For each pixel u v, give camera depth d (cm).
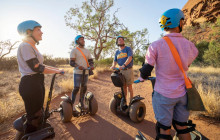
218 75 944
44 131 213
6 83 766
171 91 164
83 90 409
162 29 183
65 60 2516
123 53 393
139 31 2655
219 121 347
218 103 382
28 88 206
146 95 602
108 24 2567
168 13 170
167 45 163
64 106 347
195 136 220
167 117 169
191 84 168
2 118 354
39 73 220
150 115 403
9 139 289
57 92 608
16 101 489
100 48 2619
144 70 168
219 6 3931
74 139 289
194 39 3616
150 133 308
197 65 1864
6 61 1441
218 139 277
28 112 212
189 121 178
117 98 402
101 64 1573
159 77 173
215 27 2144
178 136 183
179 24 173
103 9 2511
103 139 289
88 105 400
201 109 165
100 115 405
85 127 336
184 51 166
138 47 2772
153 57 166
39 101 216
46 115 228
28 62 199
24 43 207
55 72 216
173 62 162
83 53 395
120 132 314
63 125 345
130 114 351
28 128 213
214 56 1708
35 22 216
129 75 391
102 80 948
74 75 396
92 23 2506
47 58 2092
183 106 173
